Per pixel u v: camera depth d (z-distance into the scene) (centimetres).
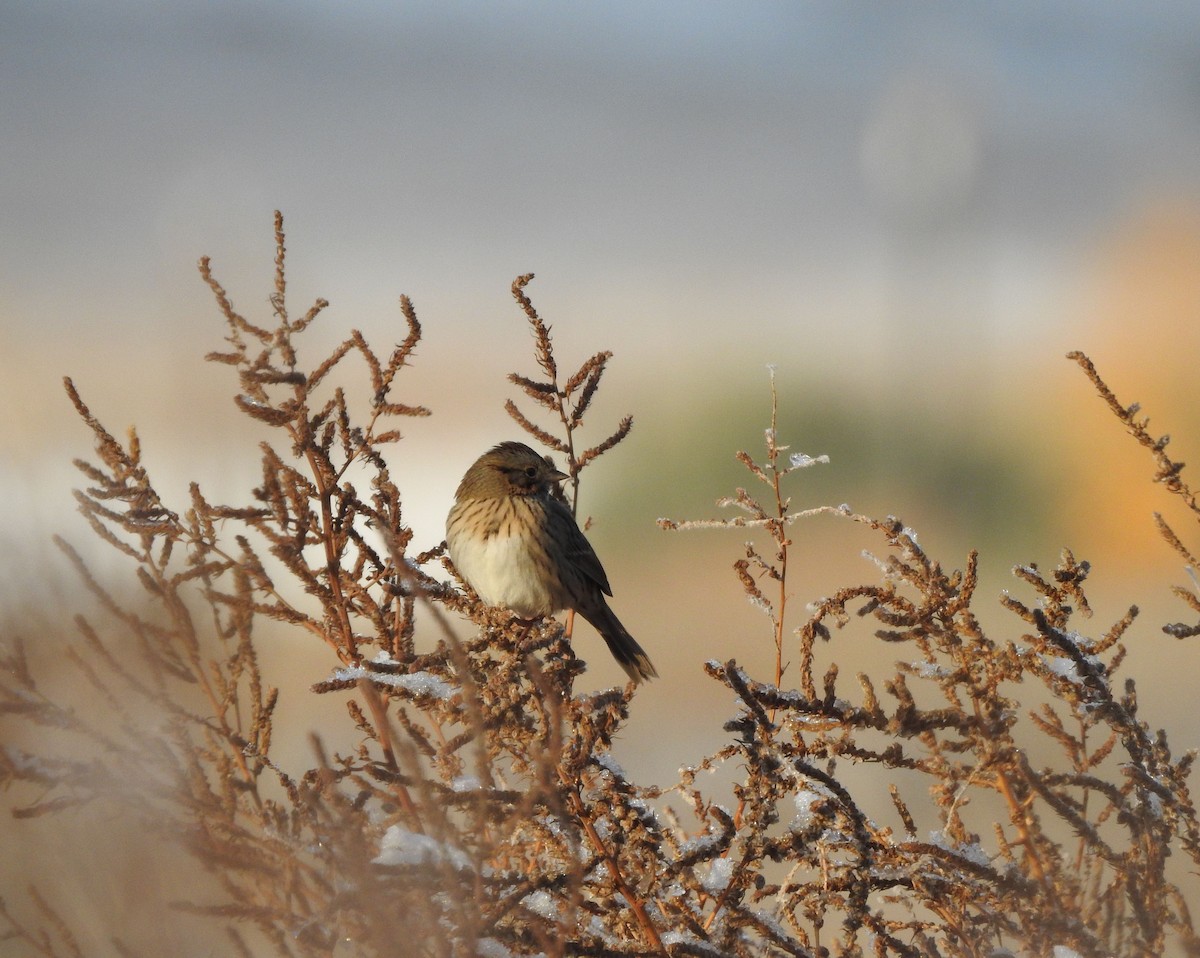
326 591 631
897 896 583
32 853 530
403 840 483
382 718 539
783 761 539
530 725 542
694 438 2652
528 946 489
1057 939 526
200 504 624
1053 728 594
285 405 636
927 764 542
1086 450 2659
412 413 652
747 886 537
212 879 547
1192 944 532
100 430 628
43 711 560
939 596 544
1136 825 536
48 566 595
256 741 600
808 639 551
